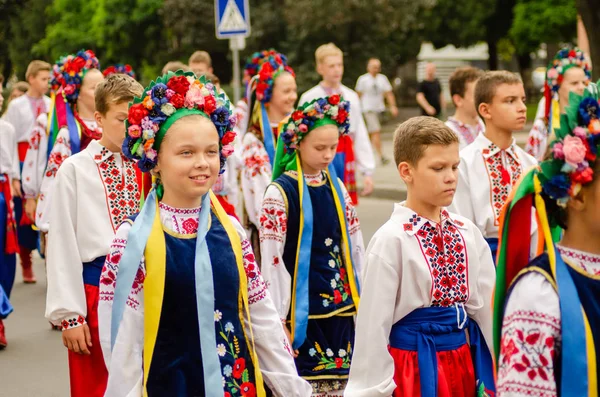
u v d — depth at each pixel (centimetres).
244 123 902
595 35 1484
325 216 606
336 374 594
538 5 3369
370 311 413
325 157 604
